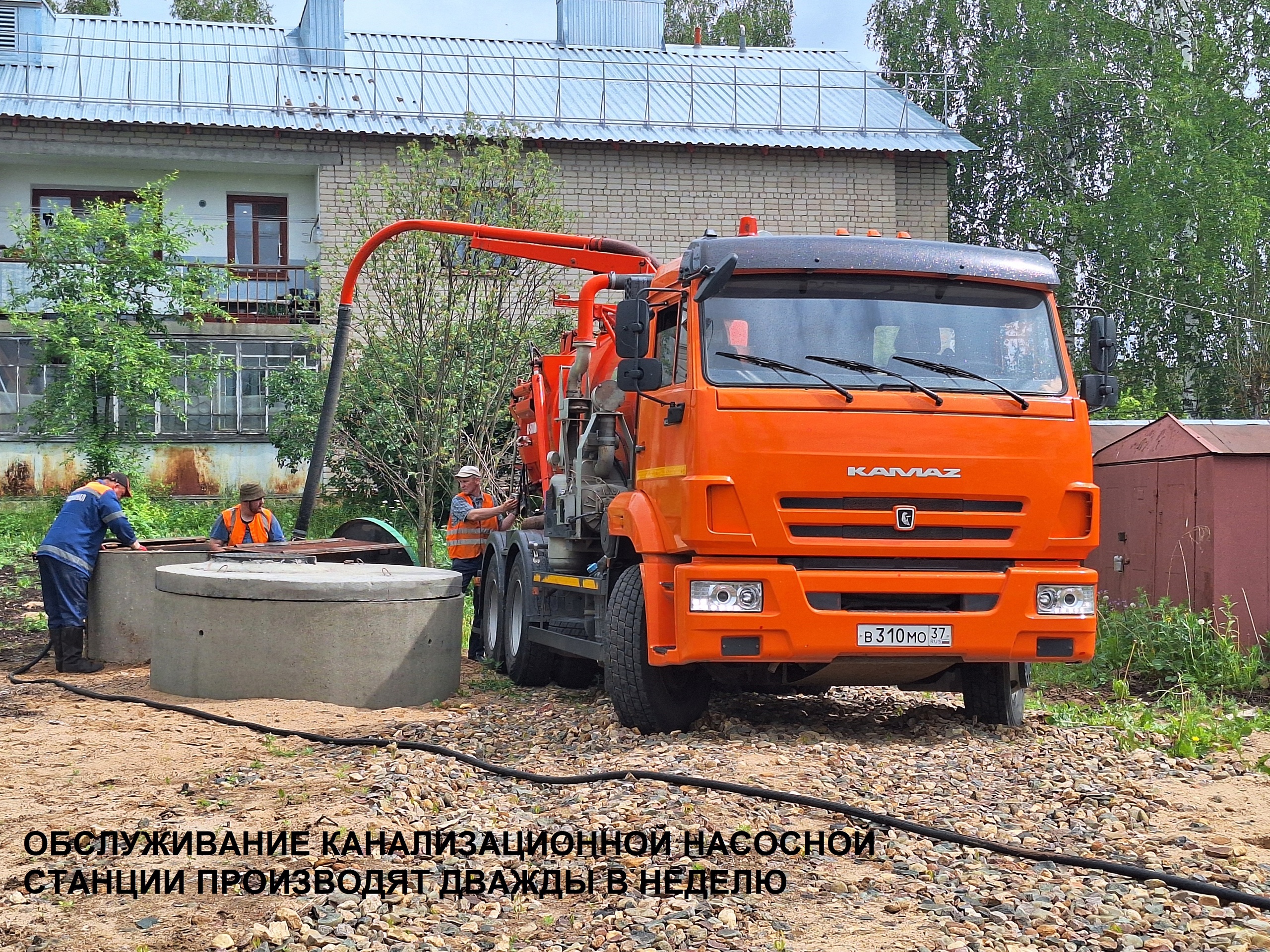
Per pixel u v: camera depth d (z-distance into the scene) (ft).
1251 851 18.39
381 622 30.89
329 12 95.71
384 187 61.93
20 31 89.35
